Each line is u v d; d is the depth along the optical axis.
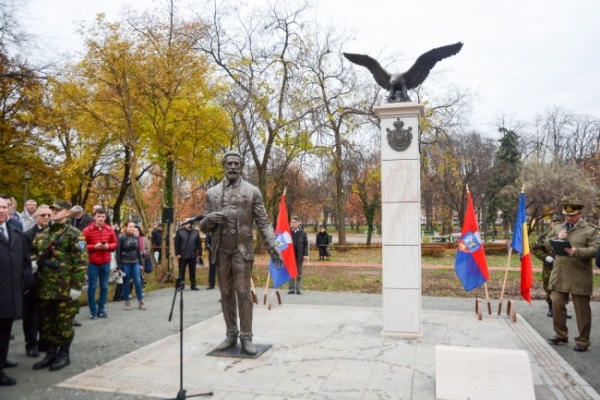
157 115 16.92
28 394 4.79
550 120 47.59
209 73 17.41
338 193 30.38
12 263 5.21
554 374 5.23
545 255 9.06
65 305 5.79
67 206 5.95
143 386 4.95
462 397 4.42
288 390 4.74
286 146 22.52
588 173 33.88
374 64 7.82
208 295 12.08
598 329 8.05
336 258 24.83
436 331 7.43
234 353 6.06
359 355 6.02
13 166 21.78
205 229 6.24
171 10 18.00
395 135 7.26
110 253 9.13
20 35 19.17
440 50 7.34
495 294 12.36
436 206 47.06
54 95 15.88
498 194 37.16
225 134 20.48
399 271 7.16
